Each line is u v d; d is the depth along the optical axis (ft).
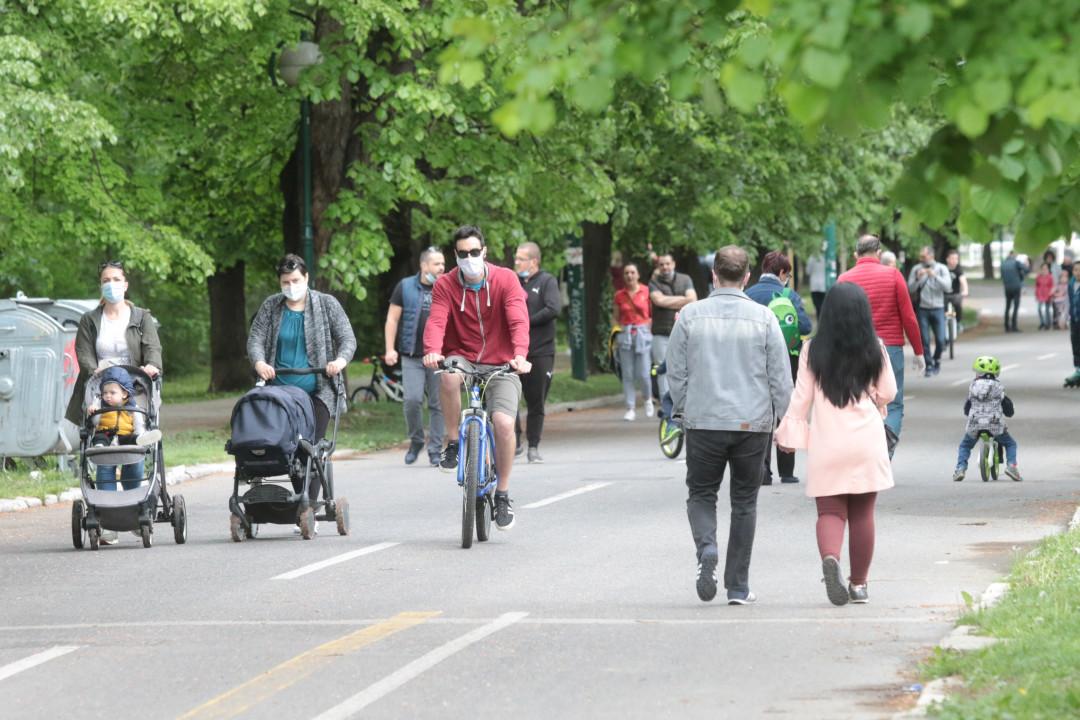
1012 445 200.75
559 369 499.92
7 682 99.04
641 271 500.33
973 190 71.72
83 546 163.12
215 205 418.10
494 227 334.85
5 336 227.81
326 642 108.68
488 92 294.25
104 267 168.25
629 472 223.71
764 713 86.12
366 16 287.89
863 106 63.41
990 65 62.64
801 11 61.05
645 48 66.13
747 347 118.83
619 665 99.50
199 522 184.03
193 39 317.83
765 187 449.48
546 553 150.10
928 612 115.34
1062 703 79.87
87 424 161.89
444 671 98.53
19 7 290.35
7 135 257.55
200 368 618.44
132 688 96.12
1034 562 128.47
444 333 160.25
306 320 164.35
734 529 120.57
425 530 169.89
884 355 118.42
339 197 306.76
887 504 180.45
